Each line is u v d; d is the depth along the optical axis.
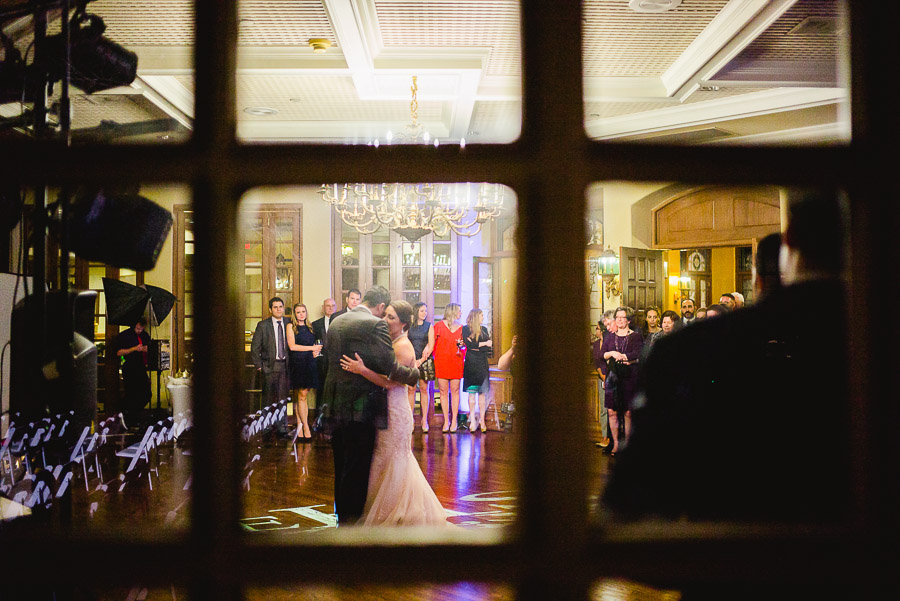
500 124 8.02
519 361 0.67
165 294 7.06
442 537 0.65
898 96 0.68
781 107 6.99
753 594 0.76
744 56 6.00
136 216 1.29
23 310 1.54
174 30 5.40
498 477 6.00
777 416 1.00
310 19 5.41
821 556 0.65
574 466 0.66
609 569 0.65
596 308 9.52
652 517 1.04
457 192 5.88
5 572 0.64
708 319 1.06
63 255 1.48
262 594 3.01
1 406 1.56
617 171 0.68
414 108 7.12
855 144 0.69
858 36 0.70
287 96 7.32
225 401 0.66
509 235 10.54
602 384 7.01
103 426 5.19
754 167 0.68
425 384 8.82
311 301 9.95
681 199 9.09
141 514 4.30
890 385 0.68
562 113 0.68
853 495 0.69
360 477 3.95
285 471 6.22
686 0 5.08
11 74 1.58
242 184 0.67
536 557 0.65
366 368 3.93
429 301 10.43
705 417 1.02
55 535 0.65
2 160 0.66
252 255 9.88
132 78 1.77
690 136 7.92
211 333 0.67
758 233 8.45
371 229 10.19
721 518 1.00
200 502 0.65
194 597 0.65
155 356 7.47
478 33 5.83
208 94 0.68
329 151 0.67
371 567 0.64
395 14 5.45
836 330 0.99
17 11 1.58
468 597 3.11
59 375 1.56
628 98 7.02
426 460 6.82
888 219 0.68
